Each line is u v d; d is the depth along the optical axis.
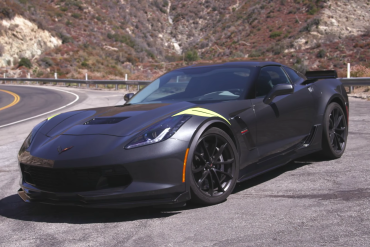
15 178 4.13
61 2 68.88
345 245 2.03
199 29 79.69
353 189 3.03
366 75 14.54
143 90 4.00
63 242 2.30
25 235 2.47
